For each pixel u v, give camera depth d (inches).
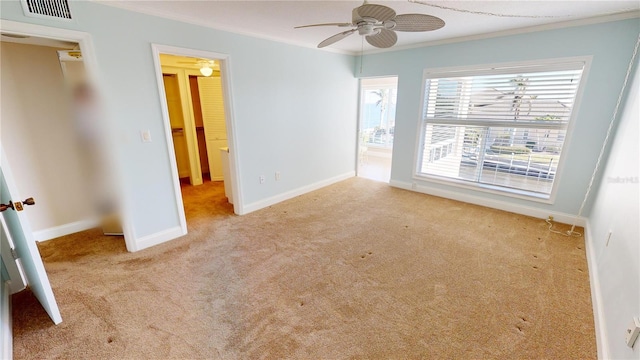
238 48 125.0
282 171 160.6
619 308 60.2
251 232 123.7
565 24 115.2
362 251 107.5
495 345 65.9
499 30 129.8
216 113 196.2
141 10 94.5
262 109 141.7
